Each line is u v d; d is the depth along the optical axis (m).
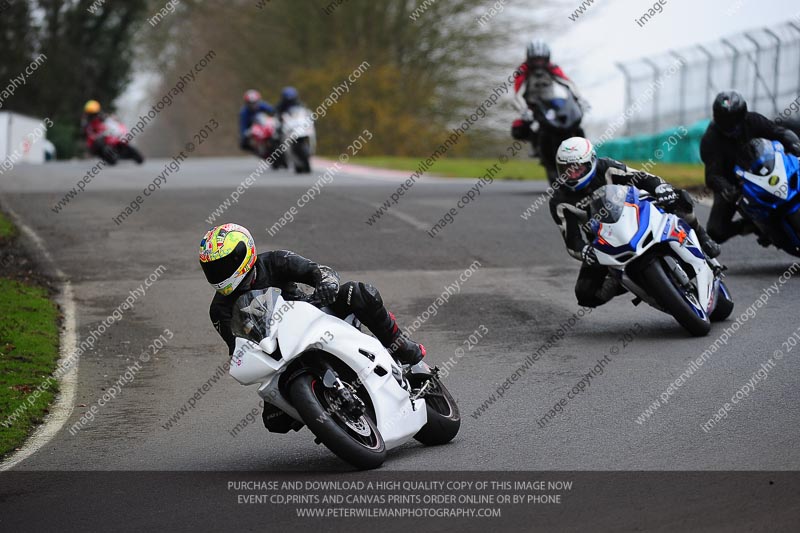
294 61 156.62
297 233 52.44
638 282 31.11
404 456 22.03
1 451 24.38
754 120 37.69
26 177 84.50
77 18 171.00
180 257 47.97
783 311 33.28
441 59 143.50
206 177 83.19
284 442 24.05
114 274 45.03
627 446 21.20
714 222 39.59
